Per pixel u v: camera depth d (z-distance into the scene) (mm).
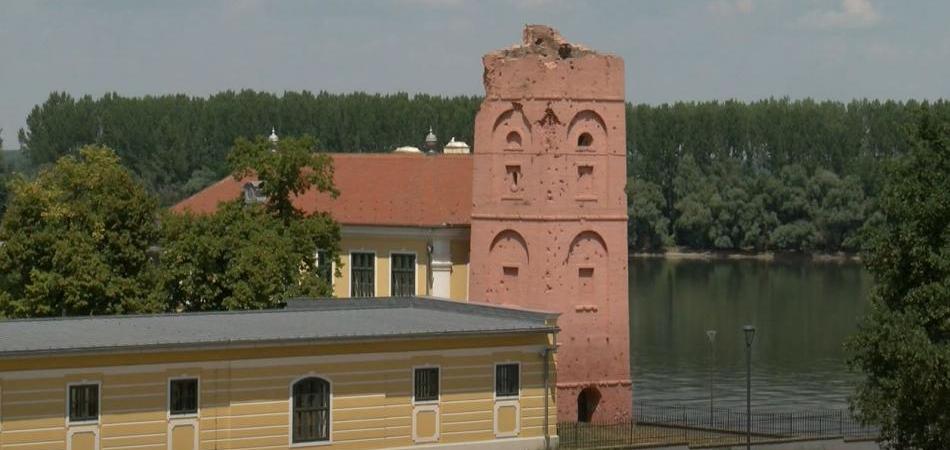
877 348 164875
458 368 167125
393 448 163625
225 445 155500
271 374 157375
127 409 151250
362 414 162000
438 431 166125
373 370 162500
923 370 158125
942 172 166125
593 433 195000
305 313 178000
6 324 162500
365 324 169875
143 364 151625
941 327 161250
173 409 153500
